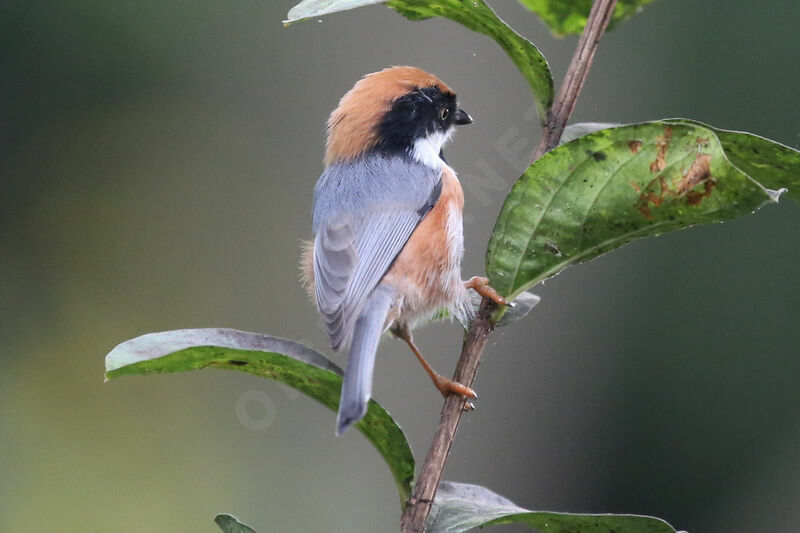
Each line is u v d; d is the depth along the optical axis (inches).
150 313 498.6
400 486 186.2
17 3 507.8
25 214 506.6
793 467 431.5
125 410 470.9
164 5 523.8
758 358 450.6
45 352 489.7
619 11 236.8
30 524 448.5
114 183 514.6
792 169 188.1
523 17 504.4
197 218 515.5
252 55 532.1
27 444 465.1
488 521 178.2
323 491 458.0
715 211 176.9
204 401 470.9
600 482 469.7
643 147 177.5
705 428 455.8
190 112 525.0
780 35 471.2
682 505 453.7
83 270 502.3
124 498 454.3
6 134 509.7
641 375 472.4
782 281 451.5
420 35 518.3
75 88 517.0
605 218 186.5
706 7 487.8
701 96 483.5
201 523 450.0
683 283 471.5
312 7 176.7
